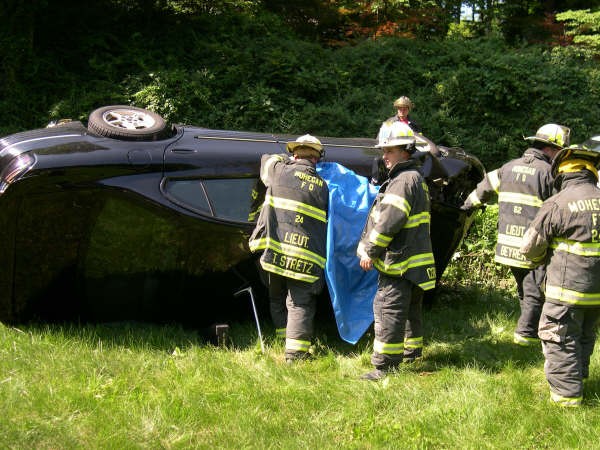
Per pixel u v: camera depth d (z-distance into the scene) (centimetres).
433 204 506
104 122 475
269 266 432
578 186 375
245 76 1277
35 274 448
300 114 1212
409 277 410
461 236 533
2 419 337
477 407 369
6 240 432
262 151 493
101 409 356
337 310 455
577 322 376
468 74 1333
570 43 1681
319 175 466
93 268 461
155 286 476
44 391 369
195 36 1357
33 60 1189
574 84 1384
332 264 457
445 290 612
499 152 1276
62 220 440
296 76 1279
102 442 327
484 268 643
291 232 434
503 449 338
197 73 1242
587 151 375
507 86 1325
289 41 1429
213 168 469
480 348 476
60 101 1166
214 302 491
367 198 484
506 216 474
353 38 1678
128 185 443
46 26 1271
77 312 475
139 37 1312
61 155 435
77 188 434
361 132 1216
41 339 441
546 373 385
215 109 1200
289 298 445
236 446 335
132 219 452
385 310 416
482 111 1324
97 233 452
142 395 375
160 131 478
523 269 489
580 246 369
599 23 1622
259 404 376
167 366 420
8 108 1148
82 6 1288
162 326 491
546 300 383
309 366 434
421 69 1406
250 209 472
